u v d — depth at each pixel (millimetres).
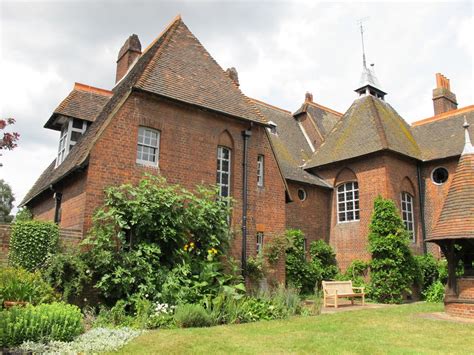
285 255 17078
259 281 15000
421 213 21594
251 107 17062
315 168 23062
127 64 21703
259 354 7074
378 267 18391
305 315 12320
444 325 10531
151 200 12000
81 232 11648
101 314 9961
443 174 21562
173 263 12039
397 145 21078
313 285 19328
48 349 6871
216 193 14539
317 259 20312
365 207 20375
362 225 20328
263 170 16703
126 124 13125
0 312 7523
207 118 15195
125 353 6918
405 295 18375
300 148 25656
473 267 13227
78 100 16906
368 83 24672
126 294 10969
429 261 20031
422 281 19188
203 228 12969
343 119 24609
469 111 22859
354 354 7215
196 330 9102
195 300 11312
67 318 7730
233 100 16500
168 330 9094
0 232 11422
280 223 16703
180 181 13930
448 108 26688
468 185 12984
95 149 12281
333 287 16047
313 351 7398
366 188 20531
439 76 27016
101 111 16391
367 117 22766
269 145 17094
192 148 14500
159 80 14359
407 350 7527
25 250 10906
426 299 18734
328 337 8711
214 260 13219
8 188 50188
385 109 24406
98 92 17922
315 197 21969
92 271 10852
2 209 48594
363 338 8680
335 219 21891
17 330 7051
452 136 22125
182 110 14570
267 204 16391
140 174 13055
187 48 16812
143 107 13633
